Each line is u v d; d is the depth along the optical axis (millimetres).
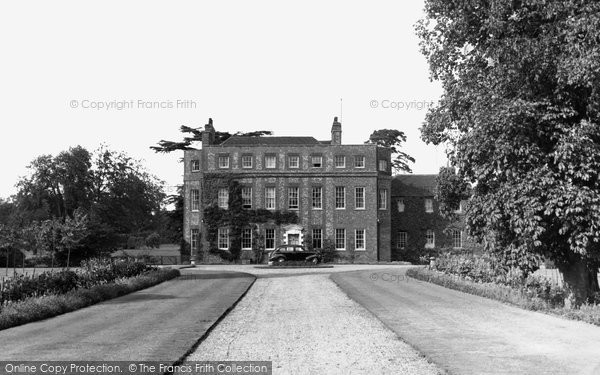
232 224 55594
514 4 16219
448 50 18422
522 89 16047
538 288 20062
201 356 11094
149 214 71688
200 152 57688
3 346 11445
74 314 16375
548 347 11594
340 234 56031
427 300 20078
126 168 66562
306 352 11547
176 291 23609
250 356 11141
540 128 15914
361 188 56312
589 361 10312
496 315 16234
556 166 16016
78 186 63094
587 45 14688
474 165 17109
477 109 16484
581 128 15109
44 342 11867
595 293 17531
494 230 16859
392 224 59219
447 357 10750
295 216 56000
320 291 24891
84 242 44125
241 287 25375
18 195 62406
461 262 26922
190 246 57000
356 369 10102
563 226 15562
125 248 81875
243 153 56531
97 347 11375
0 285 17500
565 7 15320
